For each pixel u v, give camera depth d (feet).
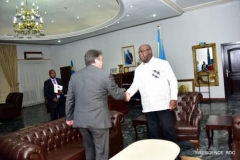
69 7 21.77
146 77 9.30
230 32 22.90
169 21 26.14
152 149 6.64
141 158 6.07
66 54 37.63
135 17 23.65
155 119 9.64
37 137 8.63
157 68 9.23
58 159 7.89
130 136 14.24
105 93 7.32
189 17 24.86
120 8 20.31
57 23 27.17
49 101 17.42
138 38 28.91
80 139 10.17
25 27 19.48
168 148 6.64
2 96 32.42
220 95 24.09
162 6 20.34
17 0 18.98
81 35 31.14
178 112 12.52
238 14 22.35
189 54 25.29
